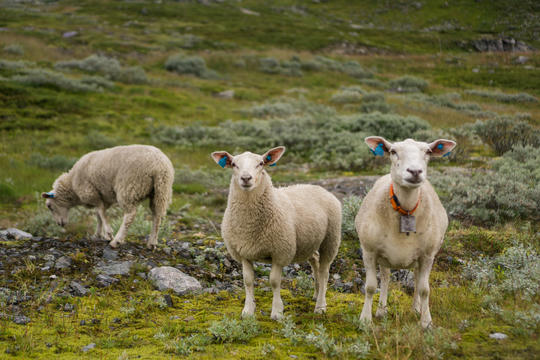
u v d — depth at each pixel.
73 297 4.98
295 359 3.61
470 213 8.39
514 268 5.44
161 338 4.06
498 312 4.24
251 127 19.23
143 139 17.98
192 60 33.69
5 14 46.62
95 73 27.95
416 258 4.11
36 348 3.78
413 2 63.34
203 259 6.54
